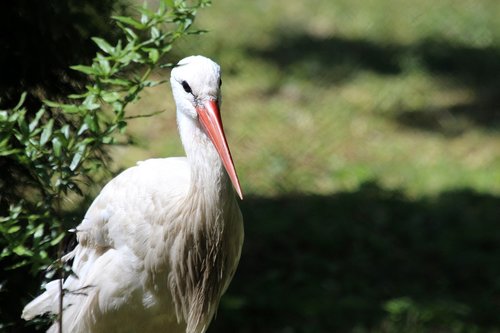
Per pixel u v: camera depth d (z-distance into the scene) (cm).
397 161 1630
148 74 566
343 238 1270
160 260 677
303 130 1738
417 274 1190
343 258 1224
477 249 1272
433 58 2161
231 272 707
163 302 697
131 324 714
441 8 2523
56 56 686
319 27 2320
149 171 689
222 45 2109
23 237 533
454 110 1884
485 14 2489
